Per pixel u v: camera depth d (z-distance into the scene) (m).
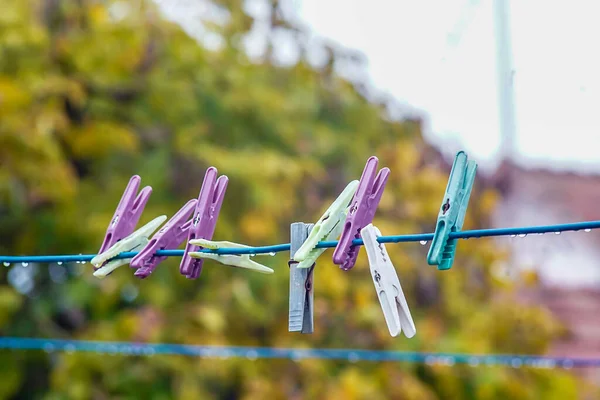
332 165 9.91
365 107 10.35
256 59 10.30
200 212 3.57
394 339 8.98
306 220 9.35
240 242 8.92
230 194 8.96
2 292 8.30
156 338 8.26
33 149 8.21
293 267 3.28
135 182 3.93
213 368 8.36
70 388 8.07
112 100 9.12
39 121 8.26
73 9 9.07
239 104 9.52
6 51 8.62
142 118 9.16
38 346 7.00
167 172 9.02
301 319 3.22
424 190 9.74
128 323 8.24
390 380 8.70
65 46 8.81
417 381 8.84
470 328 9.48
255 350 7.52
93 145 8.70
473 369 9.20
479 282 10.12
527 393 9.27
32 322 8.66
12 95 8.17
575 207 12.28
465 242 9.94
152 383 8.40
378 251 3.08
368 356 7.10
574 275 12.21
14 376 8.55
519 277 9.95
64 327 8.94
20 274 8.83
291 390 8.61
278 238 9.19
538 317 9.70
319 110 10.24
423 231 9.86
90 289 8.49
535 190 12.08
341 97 10.29
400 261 9.30
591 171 12.47
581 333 11.90
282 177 9.16
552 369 9.55
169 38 9.38
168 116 9.22
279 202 8.96
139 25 9.02
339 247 3.14
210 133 9.50
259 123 9.64
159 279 8.65
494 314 9.63
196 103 9.41
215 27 9.88
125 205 3.87
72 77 8.85
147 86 9.15
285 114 9.75
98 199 8.89
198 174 9.12
